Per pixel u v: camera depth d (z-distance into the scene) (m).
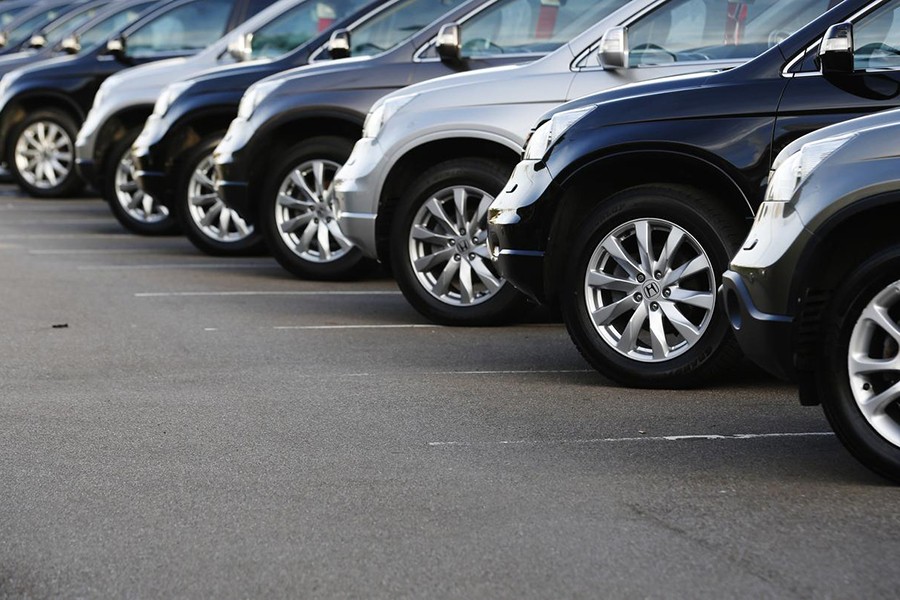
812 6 10.84
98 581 5.89
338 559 6.12
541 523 6.61
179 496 7.11
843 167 7.32
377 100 14.46
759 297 7.63
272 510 6.85
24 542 6.41
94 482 7.40
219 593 5.73
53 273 16.47
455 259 12.70
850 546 6.24
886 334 7.19
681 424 8.73
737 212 9.70
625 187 10.37
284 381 10.17
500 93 12.36
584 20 13.55
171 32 22.70
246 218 16.08
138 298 14.50
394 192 13.12
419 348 11.59
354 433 8.48
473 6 14.13
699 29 11.23
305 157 15.55
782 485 7.27
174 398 9.56
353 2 18.86
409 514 6.77
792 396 9.57
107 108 20.73
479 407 9.23
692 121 9.65
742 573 5.89
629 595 5.64
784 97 9.45
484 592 5.70
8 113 26.36
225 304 14.09
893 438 7.13
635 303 9.91
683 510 6.81
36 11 34.25
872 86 9.24
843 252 7.57
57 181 26.61
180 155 18.25
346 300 14.39
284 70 17.41
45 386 10.06
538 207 10.28
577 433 8.48
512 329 12.60
